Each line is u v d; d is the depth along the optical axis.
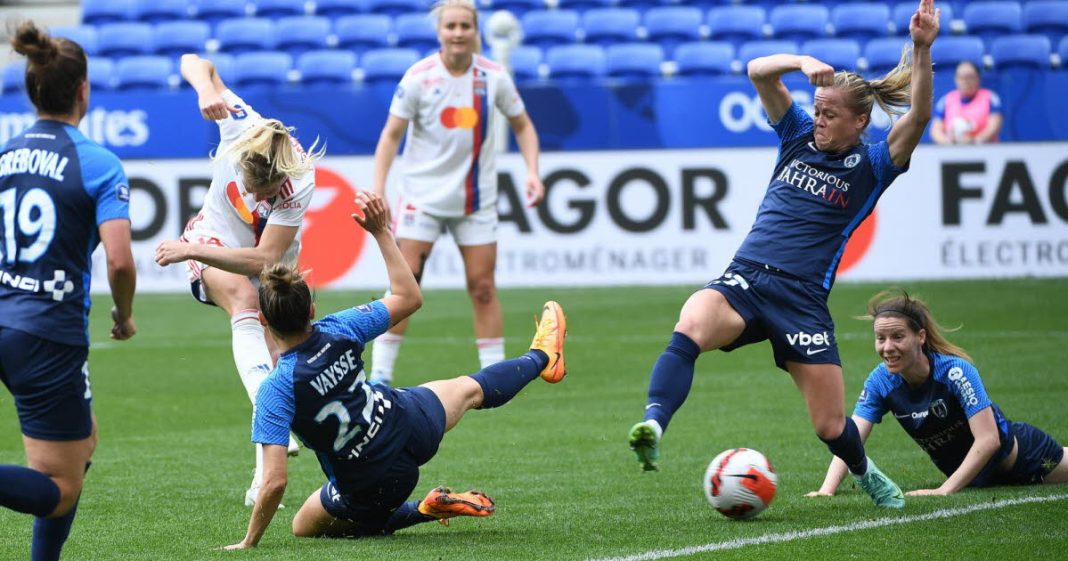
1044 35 64.06
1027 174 51.16
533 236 52.56
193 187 52.81
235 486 22.75
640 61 62.75
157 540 18.45
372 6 69.00
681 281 52.09
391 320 18.19
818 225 19.41
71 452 14.66
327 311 45.69
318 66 63.56
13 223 14.47
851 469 19.80
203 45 67.44
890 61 62.25
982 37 64.50
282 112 54.25
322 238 52.31
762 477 18.97
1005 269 51.41
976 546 17.12
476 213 32.38
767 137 53.53
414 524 18.91
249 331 22.02
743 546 17.28
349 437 17.27
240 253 20.77
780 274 19.20
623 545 17.53
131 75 64.25
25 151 14.63
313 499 18.47
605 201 52.19
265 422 17.03
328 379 17.00
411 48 65.94
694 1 67.56
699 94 53.66
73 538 18.58
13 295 14.45
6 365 14.36
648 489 21.95
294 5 69.44
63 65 14.70
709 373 35.91
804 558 16.55
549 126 54.28
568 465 24.38
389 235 18.56
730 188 51.75
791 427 28.03
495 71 32.41
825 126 19.31
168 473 23.95
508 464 24.53
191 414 30.81
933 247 51.62
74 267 14.57
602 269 52.38
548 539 18.06
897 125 19.25
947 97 53.19
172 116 54.69
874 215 51.84
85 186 14.46
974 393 20.75
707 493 19.20
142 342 42.22
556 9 68.06
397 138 32.25
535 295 50.69
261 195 20.25
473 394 19.11
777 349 19.23
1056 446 21.80
